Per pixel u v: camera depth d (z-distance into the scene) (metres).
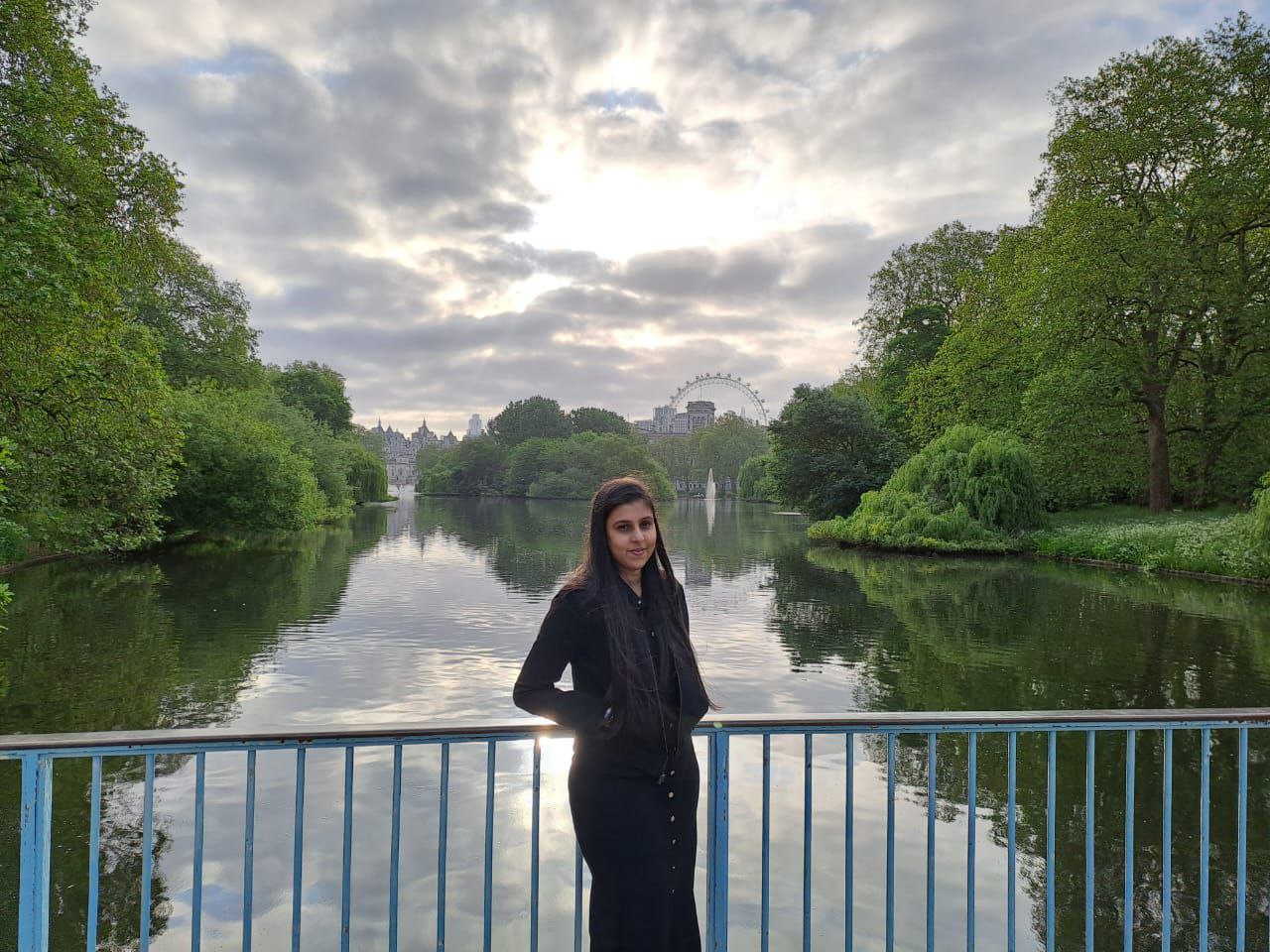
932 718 2.59
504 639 13.58
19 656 11.95
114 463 14.91
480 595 18.91
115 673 11.01
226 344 40.81
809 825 2.61
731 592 20.16
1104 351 27.00
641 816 2.14
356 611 16.39
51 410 13.50
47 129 12.48
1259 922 5.19
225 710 9.37
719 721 2.50
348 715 9.23
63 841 6.07
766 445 137.75
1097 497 33.19
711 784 2.49
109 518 15.86
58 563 23.12
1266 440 28.03
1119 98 26.75
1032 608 17.42
